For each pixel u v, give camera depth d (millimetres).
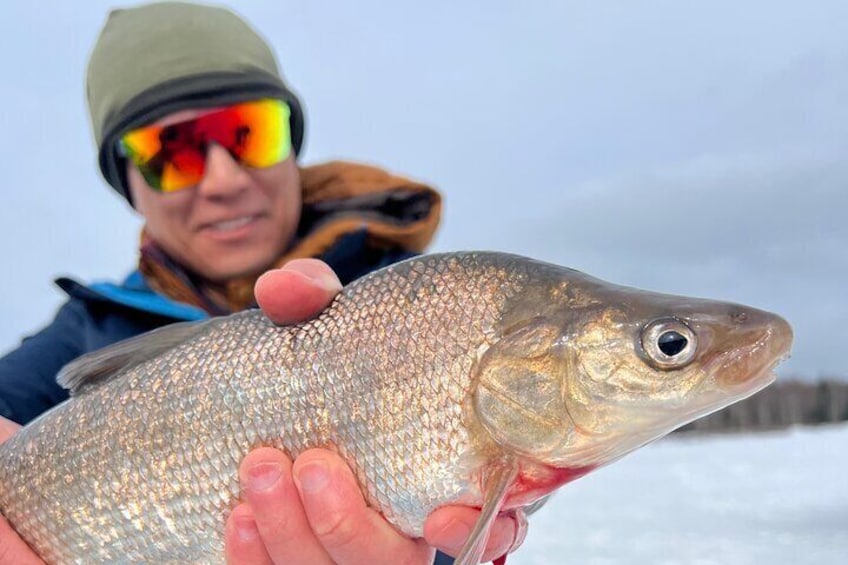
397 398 271
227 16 519
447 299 280
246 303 522
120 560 297
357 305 286
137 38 490
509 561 969
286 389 280
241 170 491
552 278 282
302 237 539
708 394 259
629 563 919
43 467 313
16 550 309
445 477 267
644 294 276
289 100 522
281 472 262
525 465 270
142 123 479
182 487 287
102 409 307
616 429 266
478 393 269
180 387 295
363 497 269
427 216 529
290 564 266
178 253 515
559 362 269
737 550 950
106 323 494
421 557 273
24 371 482
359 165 559
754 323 262
